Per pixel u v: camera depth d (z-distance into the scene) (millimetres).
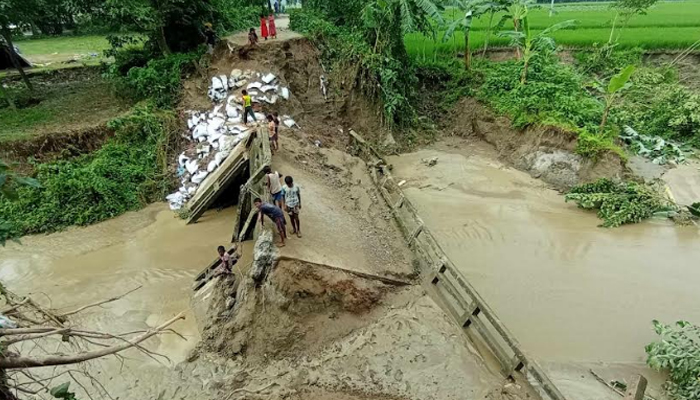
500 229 14336
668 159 18750
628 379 9195
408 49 26516
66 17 21250
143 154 17016
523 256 13055
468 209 15523
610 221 14453
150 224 14703
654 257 12969
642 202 15008
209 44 19625
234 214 15031
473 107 21500
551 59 23266
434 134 21281
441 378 8883
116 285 11898
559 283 11961
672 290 11672
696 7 43250
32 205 14727
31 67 24891
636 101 22781
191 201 15016
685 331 9484
